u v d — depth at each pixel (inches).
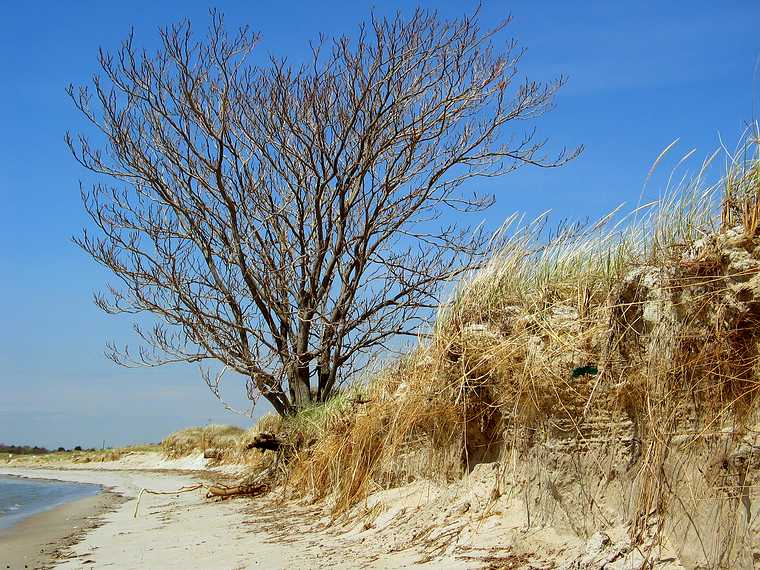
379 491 323.6
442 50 584.1
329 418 446.0
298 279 582.9
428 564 220.1
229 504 493.7
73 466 1772.9
